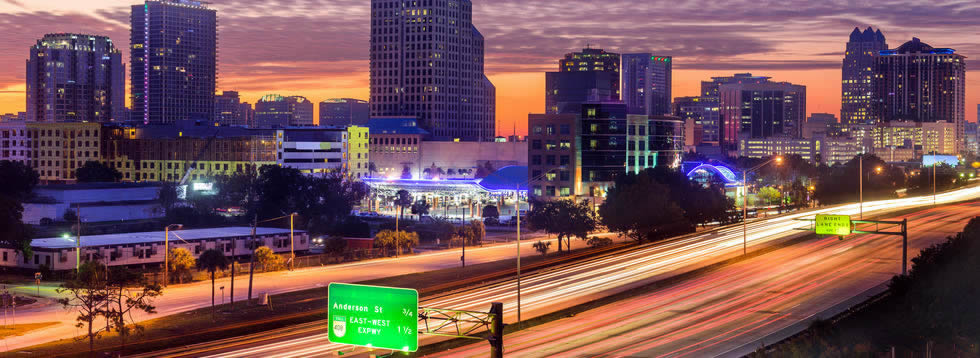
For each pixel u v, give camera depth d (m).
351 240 177.50
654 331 88.00
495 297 110.88
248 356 78.56
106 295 85.62
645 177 180.38
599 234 199.25
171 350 82.56
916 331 81.50
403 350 42.47
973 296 87.62
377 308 42.78
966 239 116.38
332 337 43.56
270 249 143.62
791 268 130.00
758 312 97.06
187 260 129.38
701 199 196.38
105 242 141.88
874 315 92.19
